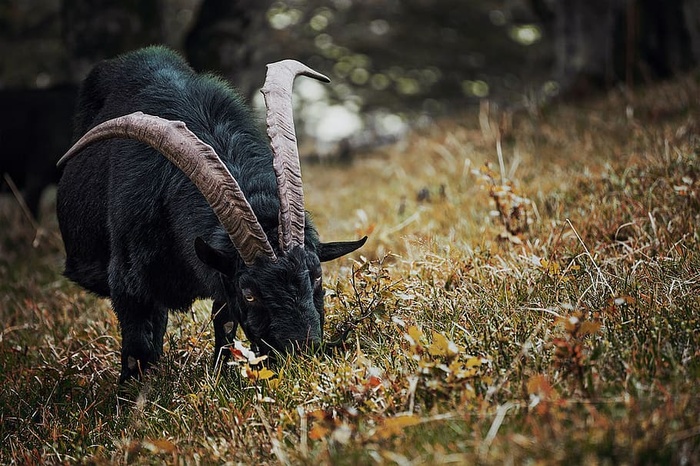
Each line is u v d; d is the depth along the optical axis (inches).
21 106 585.0
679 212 309.4
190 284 271.3
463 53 1128.2
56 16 740.7
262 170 257.3
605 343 209.3
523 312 241.6
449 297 265.4
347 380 216.5
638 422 168.9
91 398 272.5
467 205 394.6
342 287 280.7
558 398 184.4
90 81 314.0
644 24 642.8
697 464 158.7
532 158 451.5
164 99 278.2
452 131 594.6
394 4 1120.2
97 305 373.7
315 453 185.9
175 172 261.7
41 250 496.4
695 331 209.5
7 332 350.3
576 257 271.6
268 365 228.4
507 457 164.6
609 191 357.4
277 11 1056.2
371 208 437.7
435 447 175.6
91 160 295.6
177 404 243.8
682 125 438.3
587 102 597.6
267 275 224.7
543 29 1117.1
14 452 237.8
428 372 201.5
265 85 246.8
